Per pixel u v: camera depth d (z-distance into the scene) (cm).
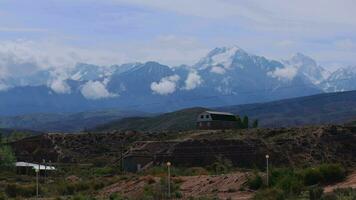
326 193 6956
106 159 18450
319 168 8825
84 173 15075
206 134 18500
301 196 7100
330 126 18412
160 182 10012
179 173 13225
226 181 9312
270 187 8231
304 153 16738
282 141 17212
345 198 6206
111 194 9281
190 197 7975
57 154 19638
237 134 17912
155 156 16462
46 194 10575
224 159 16100
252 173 9306
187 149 16525
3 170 15962
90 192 10575
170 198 8131
